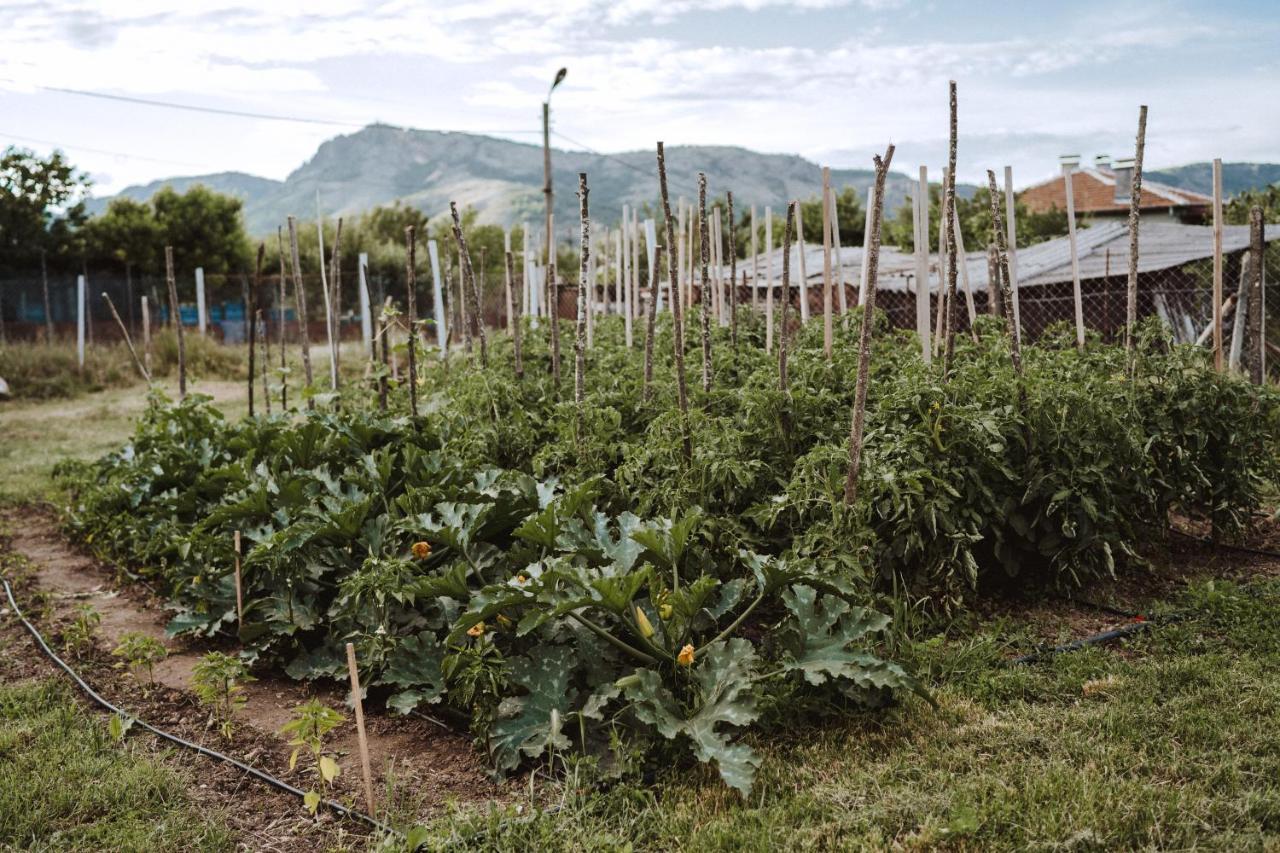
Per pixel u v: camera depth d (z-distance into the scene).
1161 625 4.73
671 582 4.32
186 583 5.60
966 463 4.90
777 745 3.71
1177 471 5.67
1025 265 15.05
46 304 21.97
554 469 5.55
